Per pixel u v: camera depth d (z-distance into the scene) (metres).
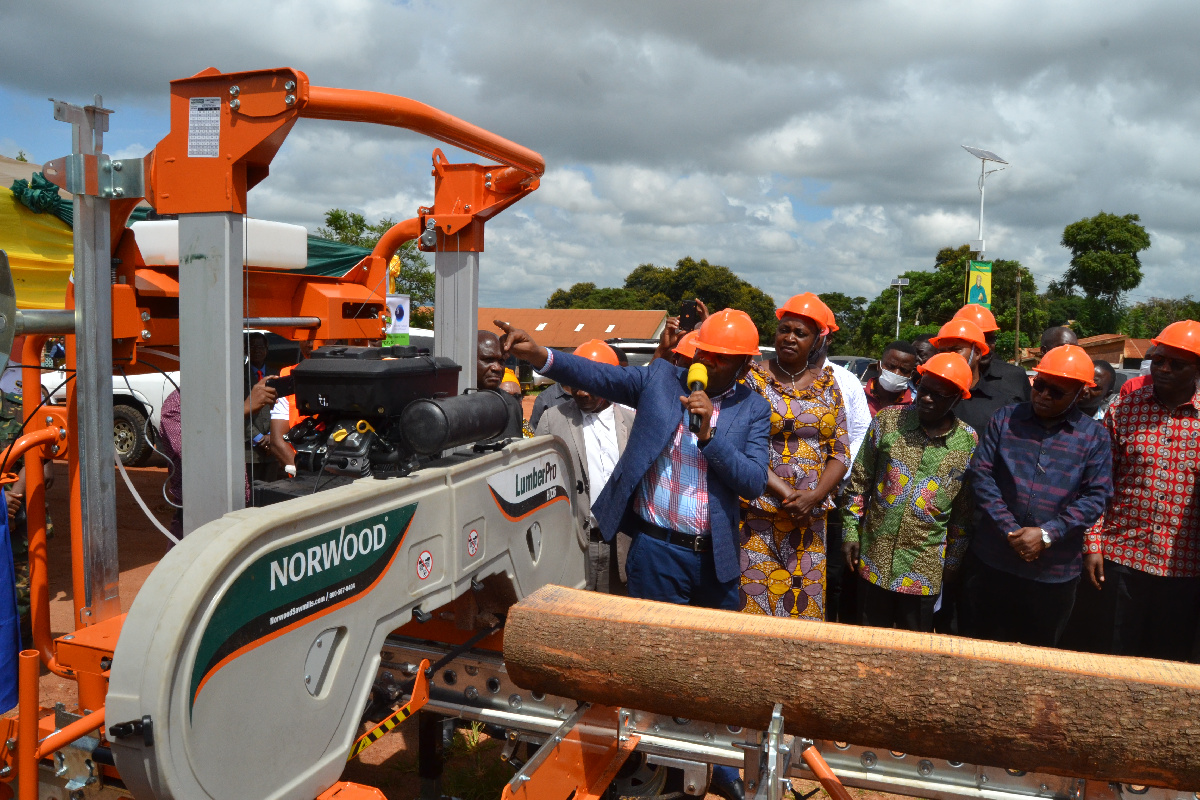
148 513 2.24
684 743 2.63
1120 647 3.91
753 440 3.22
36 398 2.61
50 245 4.57
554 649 2.37
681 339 4.07
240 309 2.00
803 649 2.16
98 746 2.02
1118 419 3.91
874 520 3.87
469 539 2.50
